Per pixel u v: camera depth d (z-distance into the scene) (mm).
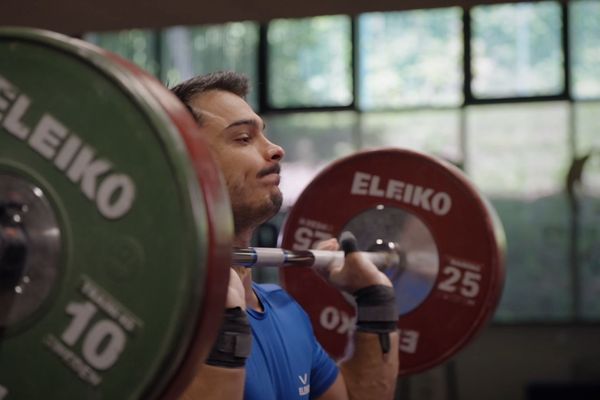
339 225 2383
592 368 7332
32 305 1073
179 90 1833
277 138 7754
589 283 7344
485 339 7453
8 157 1100
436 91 7566
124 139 1058
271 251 1844
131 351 1040
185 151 1044
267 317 1892
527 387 7109
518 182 7434
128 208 1051
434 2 4359
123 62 1104
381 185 2363
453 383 6957
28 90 1097
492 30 7449
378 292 2018
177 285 1024
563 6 7336
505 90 7453
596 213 7320
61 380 1064
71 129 1078
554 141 7379
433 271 2307
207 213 1039
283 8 4434
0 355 1084
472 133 7508
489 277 2271
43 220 1078
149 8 4492
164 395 1062
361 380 2016
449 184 2309
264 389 1766
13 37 1096
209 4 4410
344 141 7680
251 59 7719
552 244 7387
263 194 1800
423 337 2314
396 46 7609
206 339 1063
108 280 1054
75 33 4910
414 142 7578
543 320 7402
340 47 7676
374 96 7660
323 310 2348
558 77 7375
